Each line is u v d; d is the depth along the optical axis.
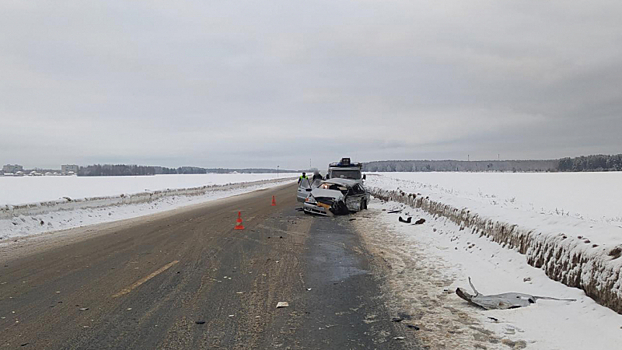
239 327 4.79
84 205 17.47
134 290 6.35
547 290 5.80
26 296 6.02
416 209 16.38
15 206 13.37
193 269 7.84
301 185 24.19
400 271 7.61
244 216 17.80
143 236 12.09
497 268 7.32
